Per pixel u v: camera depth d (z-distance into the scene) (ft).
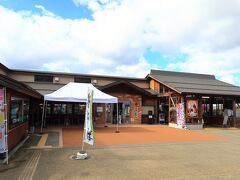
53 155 25.67
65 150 28.35
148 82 75.92
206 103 72.23
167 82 64.90
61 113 60.23
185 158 25.40
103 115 63.77
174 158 25.31
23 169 20.27
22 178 17.98
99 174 19.36
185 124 55.83
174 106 61.21
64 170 20.25
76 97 44.88
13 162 22.52
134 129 52.39
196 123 57.98
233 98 65.57
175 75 77.51
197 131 51.98
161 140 37.37
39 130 47.98
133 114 66.80
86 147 30.42
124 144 33.12
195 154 27.55
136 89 66.80
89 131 25.36
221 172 20.43
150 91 70.95
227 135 46.01
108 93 64.90
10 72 62.90
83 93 46.62
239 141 38.19
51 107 59.36
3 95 22.00
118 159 24.45
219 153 28.35
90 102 25.48
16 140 31.01
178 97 59.77
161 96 66.08
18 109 32.22
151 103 70.13
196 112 58.49
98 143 33.50
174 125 58.85
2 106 22.02
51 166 21.35
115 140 36.37
